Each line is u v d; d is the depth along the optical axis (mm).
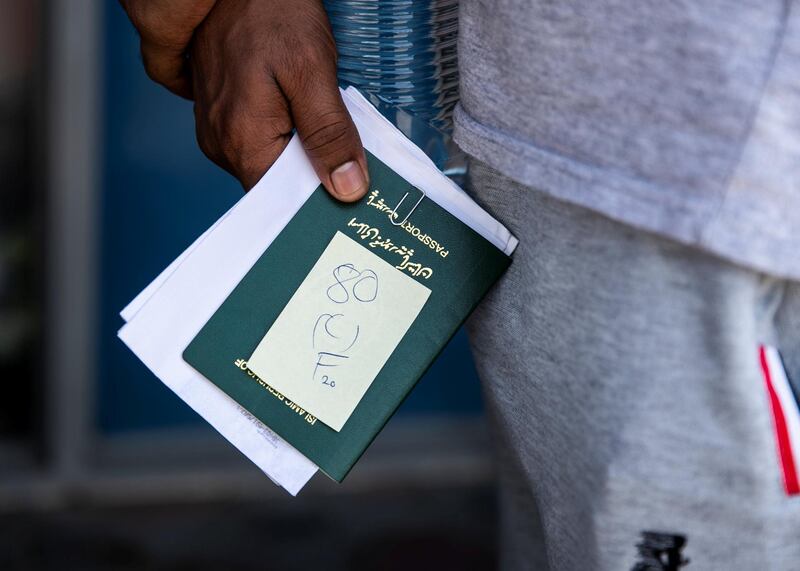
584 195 938
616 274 949
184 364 1128
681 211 885
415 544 2967
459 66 1081
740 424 929
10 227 2982
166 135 2977
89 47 2867
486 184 1113
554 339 1023
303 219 1143
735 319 908
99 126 2932
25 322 3045
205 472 3137
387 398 1123
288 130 1159
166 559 2881
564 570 1079
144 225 3012
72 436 3064
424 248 1129
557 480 1058
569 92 944
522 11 969
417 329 1123
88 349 3037
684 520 967
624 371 958
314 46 1141
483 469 3238
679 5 873
